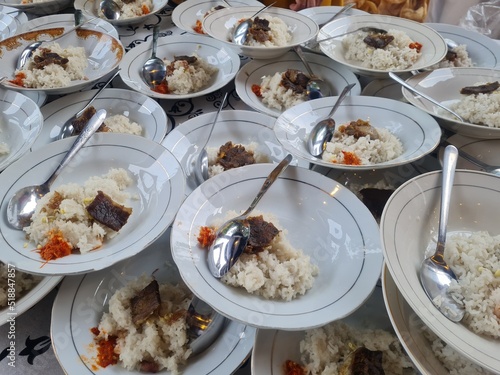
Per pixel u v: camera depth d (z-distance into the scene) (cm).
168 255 75
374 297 68
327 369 57
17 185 77
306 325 56
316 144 88
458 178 74
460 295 59
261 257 67
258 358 58
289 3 164
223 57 123
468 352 49
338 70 116
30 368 61
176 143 93
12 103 96
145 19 150
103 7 145
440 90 102
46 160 82
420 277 62
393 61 112
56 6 153
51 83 106
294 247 73
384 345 60
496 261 64
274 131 87
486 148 89
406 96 96
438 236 67
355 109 97
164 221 71
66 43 127
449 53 118
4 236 69
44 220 70
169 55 126
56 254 66
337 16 141
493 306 57
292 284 64
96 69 121
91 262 64
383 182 85
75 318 63
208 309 63
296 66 119
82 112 97
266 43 117
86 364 58
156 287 65
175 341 60
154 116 99
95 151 85
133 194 80
